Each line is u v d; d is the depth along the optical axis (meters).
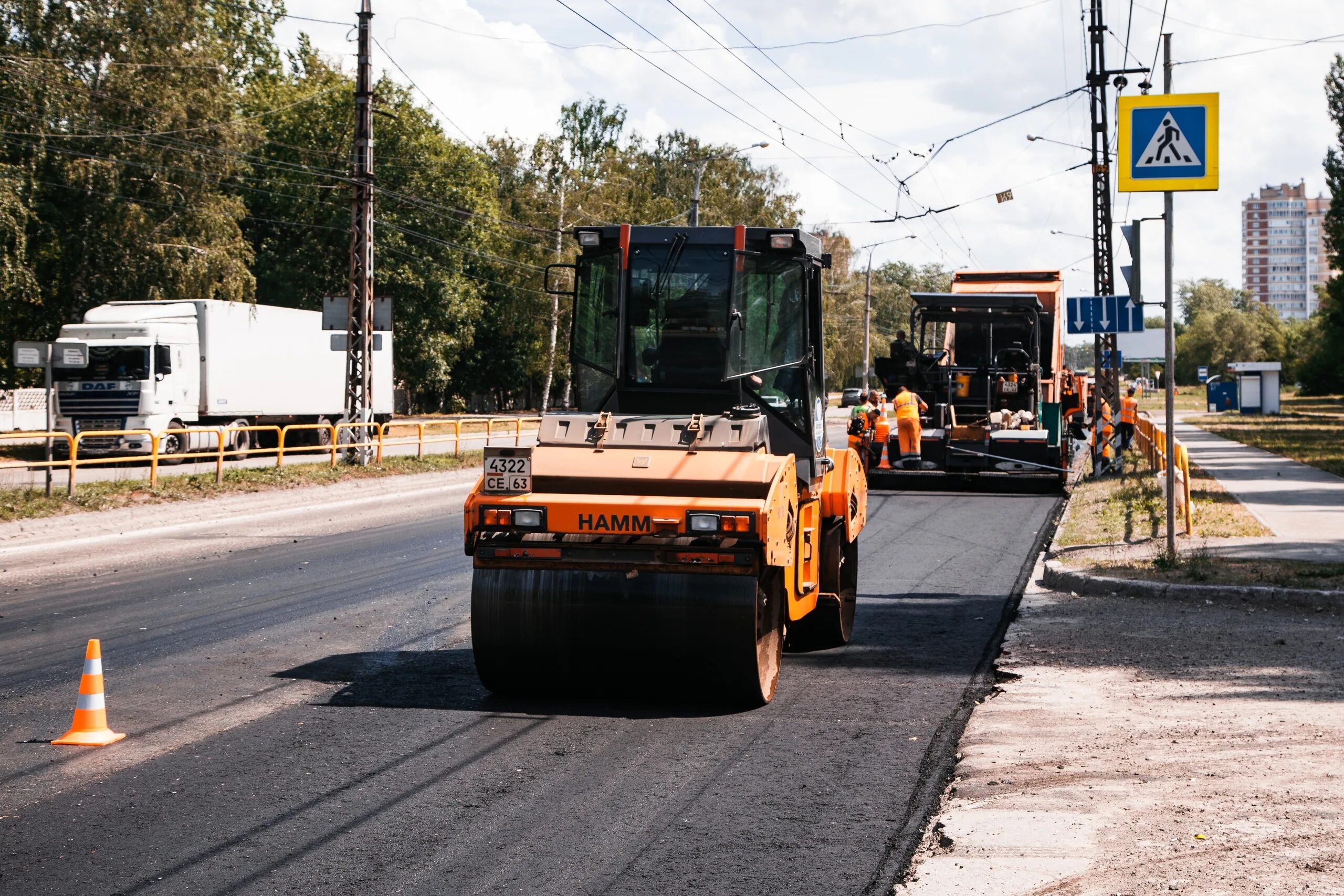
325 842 5.28
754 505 7.29
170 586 12.99
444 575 13.71
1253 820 5.27
